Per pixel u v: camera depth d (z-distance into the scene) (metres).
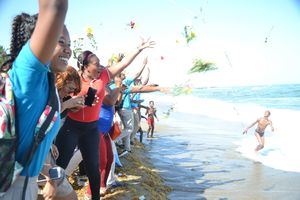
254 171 8.16
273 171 8.22
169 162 8.50
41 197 3.11
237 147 11.24
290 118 22.14
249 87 49.91
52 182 2.76
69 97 3.63
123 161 6.88
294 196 6.31
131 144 9.25
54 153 3.10
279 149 11.30
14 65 1.73
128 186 5.46
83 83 4.05
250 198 6.13
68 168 4.34
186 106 29.73
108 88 4.75
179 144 11.25
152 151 9.75
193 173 7.60
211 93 44.66
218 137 13.27
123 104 7.19
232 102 34.25
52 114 1.85
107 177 5.01
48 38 1.61
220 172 7.88
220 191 6.42
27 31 1.89
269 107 29.39
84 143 4.07
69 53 2.02
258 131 10.95
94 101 3.79
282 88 47.22
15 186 1.85
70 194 2.90
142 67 6.11
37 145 1.81
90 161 4.08
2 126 1.69
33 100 1.75
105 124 4.82
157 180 6.51
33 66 1.67
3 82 1.77
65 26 2.00
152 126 12.45
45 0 1.58
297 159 9.66
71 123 3.97
